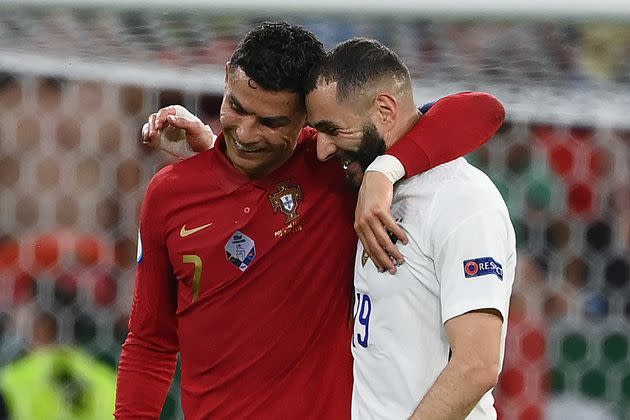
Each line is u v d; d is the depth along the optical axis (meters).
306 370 9.77
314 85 8.80
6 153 16.23
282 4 10.89
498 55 12.66
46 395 15.38
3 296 16.00
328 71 8.76
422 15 10.78
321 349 9.80
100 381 15.67
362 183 8.70
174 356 10.74
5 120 16.19
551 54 12.66
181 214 9.86
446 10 10.73
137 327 10.58
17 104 16.17
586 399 16.92
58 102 16.16
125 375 10.62
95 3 11.06
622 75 13.39
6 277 16.03
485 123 9.11
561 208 17.12
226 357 9.89
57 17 11.62
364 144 8.84
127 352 10.66
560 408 16.91
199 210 9.81
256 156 9.38
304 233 9.70
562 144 17.06
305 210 9.68
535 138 17.05
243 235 9.71
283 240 9.69
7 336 15.92
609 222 17.20
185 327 10.10
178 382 15.92
